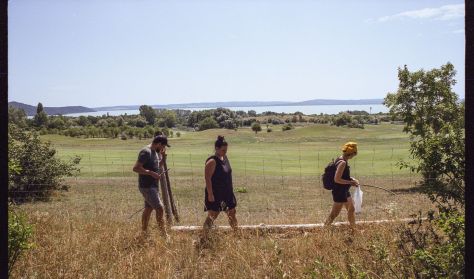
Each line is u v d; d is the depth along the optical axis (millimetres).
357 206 9211
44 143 20359
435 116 23719
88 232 8727
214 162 8969
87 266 6762
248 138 86312
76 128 110188
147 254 7246
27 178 18062
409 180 24984
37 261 6824
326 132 90562
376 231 7770
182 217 12672
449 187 5883
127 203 17078
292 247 7562
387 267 5887
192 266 6863
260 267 6730
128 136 105188
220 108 154250
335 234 8281
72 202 17047
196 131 132875
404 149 53062
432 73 24078
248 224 10531
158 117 158375
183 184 24234
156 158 9211
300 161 44938
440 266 5203
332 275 5602
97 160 43594
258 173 33281
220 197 8953
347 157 9328
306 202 17922
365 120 131125
